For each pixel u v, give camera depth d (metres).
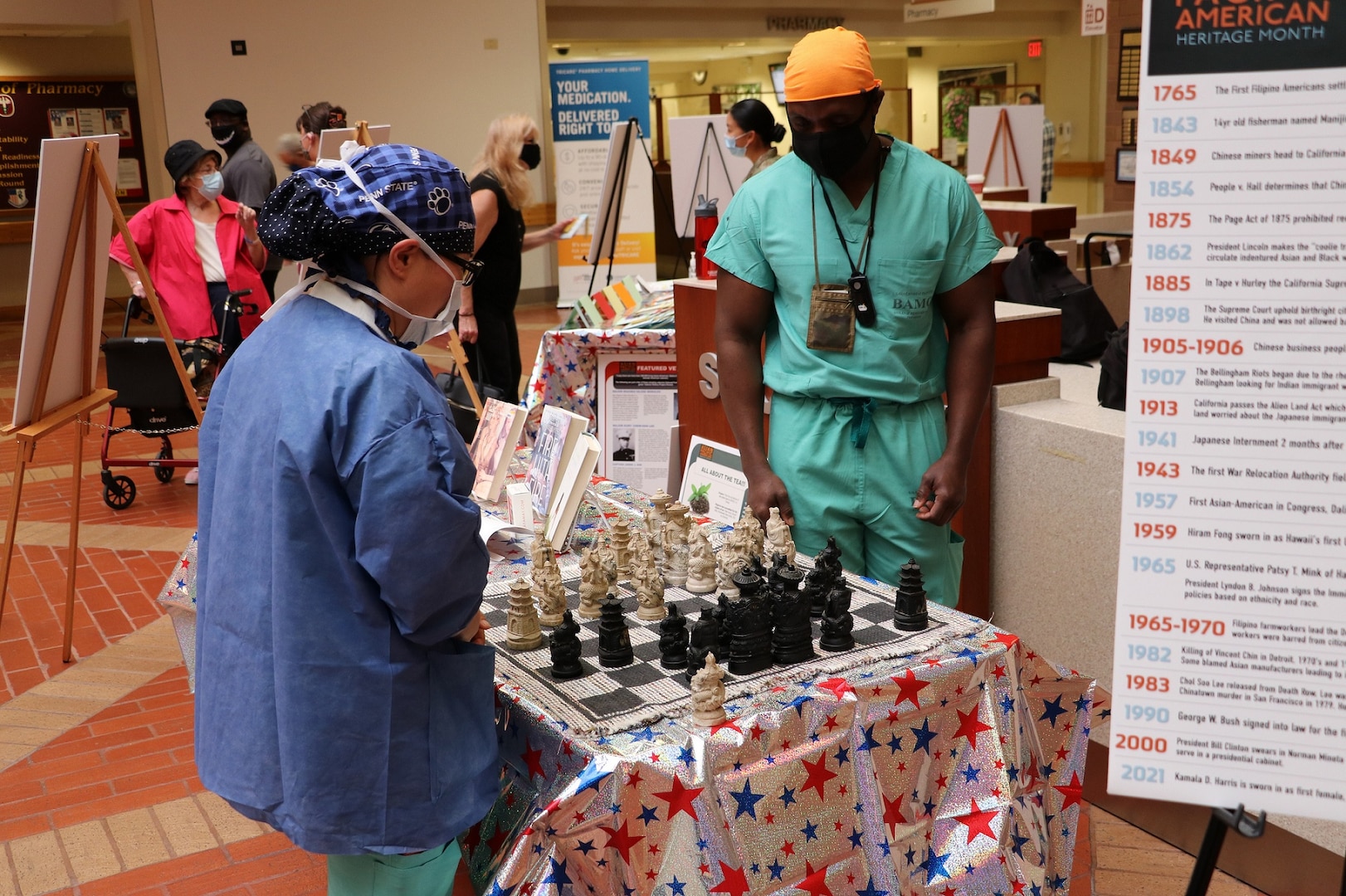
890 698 1.93
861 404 2.78
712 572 2.48
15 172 14.70
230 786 1.71
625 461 4.50
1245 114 1.24
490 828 1.97
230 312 7.00
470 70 13.48
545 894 1.65
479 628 1.85
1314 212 1.23
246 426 1.69
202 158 6.91
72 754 3.85
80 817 3.46
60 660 4.61
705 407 4.08
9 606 5.21
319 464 1.59
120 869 3.19
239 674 1.70
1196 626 1.34
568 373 4.50
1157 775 1.37
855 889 1.88
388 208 1.68
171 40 11.98
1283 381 1.27
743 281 2.91
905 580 2.22
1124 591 1.36
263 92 12.47
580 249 12.98
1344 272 1.23
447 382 4.37
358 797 1.65
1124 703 1.38
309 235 1.67
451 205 1.73
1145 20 1.26
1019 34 21.75
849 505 2.84
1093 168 22.80
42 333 4.23
